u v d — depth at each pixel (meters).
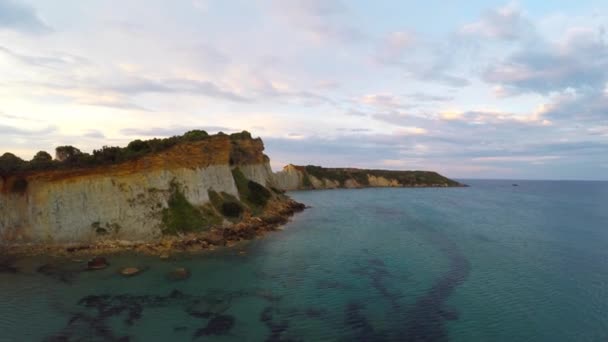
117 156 42.28
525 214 81.56
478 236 52.34
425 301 26.62
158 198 43.25
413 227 58.22
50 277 29.48
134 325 21.67
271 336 20.83
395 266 35.28
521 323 23.50
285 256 38.00
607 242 50.16
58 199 38.84
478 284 30.62
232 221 49.56
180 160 48.19
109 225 39.84
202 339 20.22
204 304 25.00
